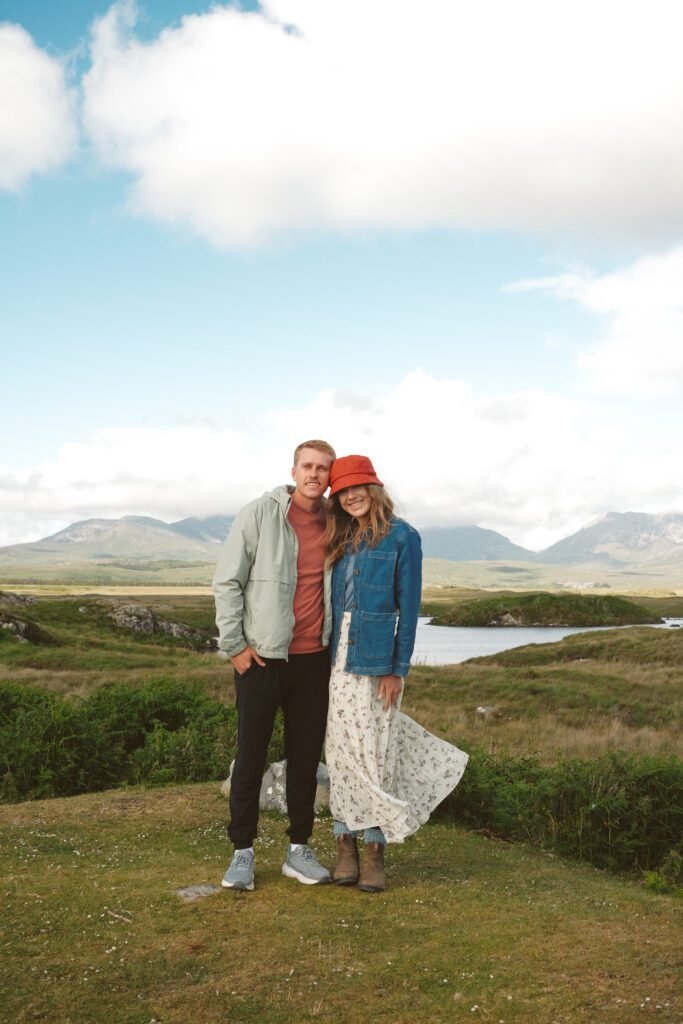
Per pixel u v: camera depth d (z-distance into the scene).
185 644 46.84
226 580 4.36
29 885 4.38
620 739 17.66
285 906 4.13
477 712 21.45
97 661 28.92
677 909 4.29
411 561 4.45
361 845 5.56
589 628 107.44
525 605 113.31
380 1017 2.99
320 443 4.52
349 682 4.44
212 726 10.34
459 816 6.71
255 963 3.43
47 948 3.55
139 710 10.96
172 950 3.55
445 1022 2.96
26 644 32.06
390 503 4.52
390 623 4.43
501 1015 3.01
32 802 6.68
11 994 3.12
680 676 27.84
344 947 3.61
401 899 4.29
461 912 4.11
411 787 4.65
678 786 6.21
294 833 4.63
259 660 4.37
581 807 6.27
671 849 5.88
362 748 4.40
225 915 3.98
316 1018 2.98
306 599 4.49
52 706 9.43
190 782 8.71
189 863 4.89
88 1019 2.95
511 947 3.65
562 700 23.33
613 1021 2.96
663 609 133.12
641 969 3.42
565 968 3.43
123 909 4.04
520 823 6.45
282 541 4.39
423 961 3.48
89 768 8.61
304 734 4.56
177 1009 3.03
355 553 4.45
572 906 4.27
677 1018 2.98
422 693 24.09
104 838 5.48
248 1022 2.95
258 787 4.49
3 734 8.82
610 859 5.85
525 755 14.49
